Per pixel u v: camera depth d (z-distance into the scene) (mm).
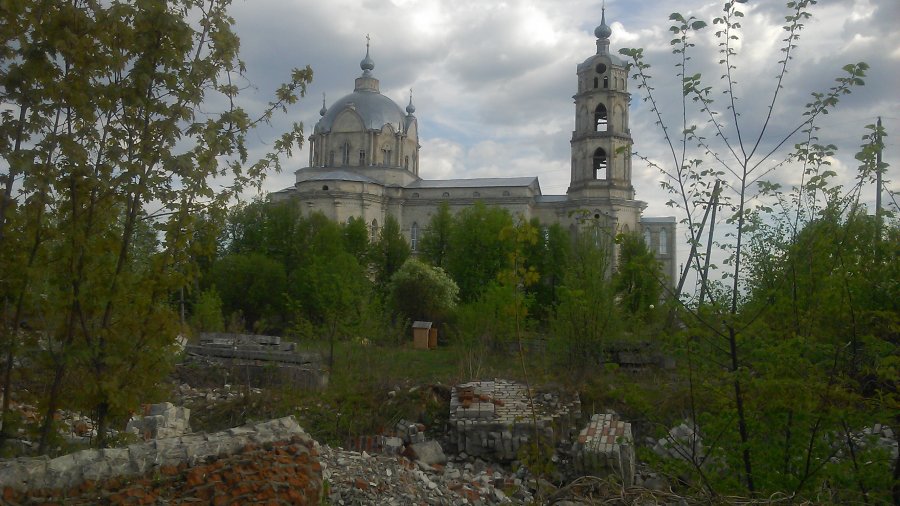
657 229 72562
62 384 7969
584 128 65125
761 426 7992
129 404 7785
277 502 6812
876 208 9016
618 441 9445
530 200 68688
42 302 7797
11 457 7715
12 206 7602
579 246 23359
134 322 7938
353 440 14969
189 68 7961
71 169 7449
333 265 34719
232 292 43094
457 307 37062
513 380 19047
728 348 8078
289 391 17078
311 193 65562
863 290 8711
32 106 7336
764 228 8844
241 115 8297
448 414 16344
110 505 6320
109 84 7637
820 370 7898
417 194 70938
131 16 7715
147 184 7500
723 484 7965
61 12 7348
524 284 7473
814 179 7703
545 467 8469
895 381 7703
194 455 7047
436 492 10125
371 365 21031
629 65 7941
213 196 8172
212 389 18828
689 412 10914
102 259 7910
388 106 75062
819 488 7555
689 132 7828
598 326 19562
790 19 7672
